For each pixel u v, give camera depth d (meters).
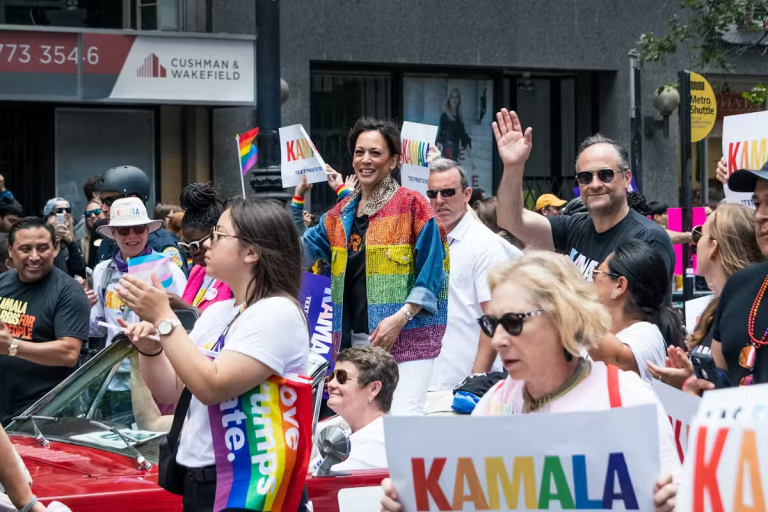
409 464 3.66
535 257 3.73
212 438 4.38
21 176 17.50
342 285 7.41
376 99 19.62
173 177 18.06
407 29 19.22
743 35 20.47
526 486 3.57
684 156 11.89
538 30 20.06
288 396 4.40
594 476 3.50
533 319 3.61
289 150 9.96
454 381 8.09
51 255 7.95
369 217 7.38
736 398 3.26
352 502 5.06
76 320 7.93
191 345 4.30
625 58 20.62
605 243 6.70
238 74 17.05
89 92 16.38
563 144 21.39
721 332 5.10
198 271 7.80
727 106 21.75
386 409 6.18
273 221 4.48
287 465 4.32
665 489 3.43
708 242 6.18
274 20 12.54
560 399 3.71
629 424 3.46
